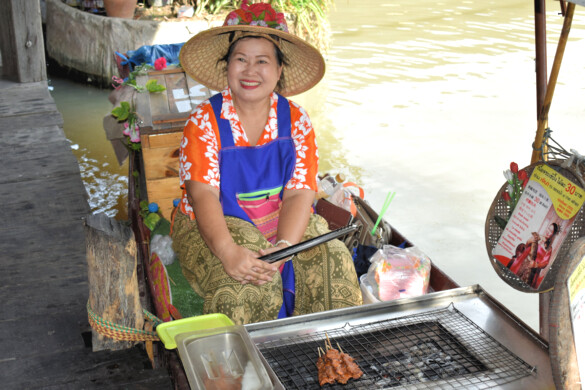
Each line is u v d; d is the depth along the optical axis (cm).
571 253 206
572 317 209
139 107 397
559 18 1162
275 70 287
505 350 230
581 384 216
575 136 667
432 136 691
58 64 923
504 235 268
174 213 338
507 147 662
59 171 536
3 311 351
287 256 266
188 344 223
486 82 852
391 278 312
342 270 288
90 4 930
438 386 214
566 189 243
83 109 788
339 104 777
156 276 319
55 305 358
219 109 292
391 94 810
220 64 317
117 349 321
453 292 259
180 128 381
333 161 631
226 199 293
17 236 434
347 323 244
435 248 487
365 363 232
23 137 602
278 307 287
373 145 668
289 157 299
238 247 267
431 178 598
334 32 1082
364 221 356
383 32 1087
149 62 499
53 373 306
